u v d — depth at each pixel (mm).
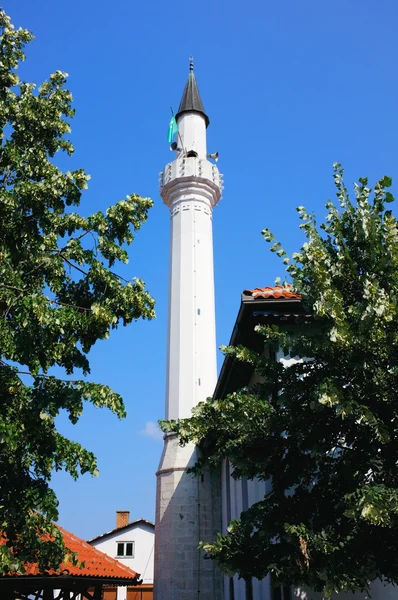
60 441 9766
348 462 8281
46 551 9648
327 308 8047
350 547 7590
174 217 34906
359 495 7074
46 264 10953
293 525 7719
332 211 9164
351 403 7559
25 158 11547
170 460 28047
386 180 8891
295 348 8617
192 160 35281
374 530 7715
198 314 31656
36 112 12078
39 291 10922
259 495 16328
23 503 9617
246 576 8656
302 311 13211
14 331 9789
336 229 8961
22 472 9859
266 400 9555
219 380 19953
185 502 26703
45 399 9773
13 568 8672
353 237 8922
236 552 8555
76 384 10164
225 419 9750
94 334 11023
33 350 9984
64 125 12188
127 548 45594
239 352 9477
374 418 7508
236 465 9234
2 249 10492
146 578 44719
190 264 32906
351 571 7465
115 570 20078
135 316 11680
